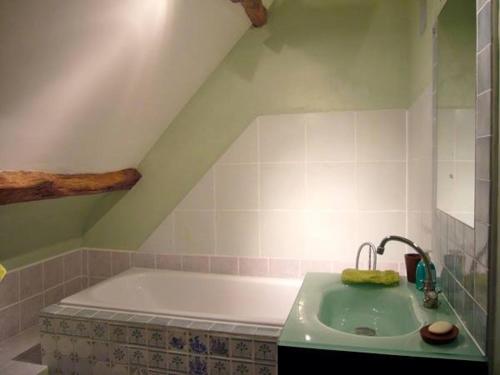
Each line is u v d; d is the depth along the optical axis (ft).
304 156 7.95
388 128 7.58
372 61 7.61
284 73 8.00
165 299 8.40
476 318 3.77
